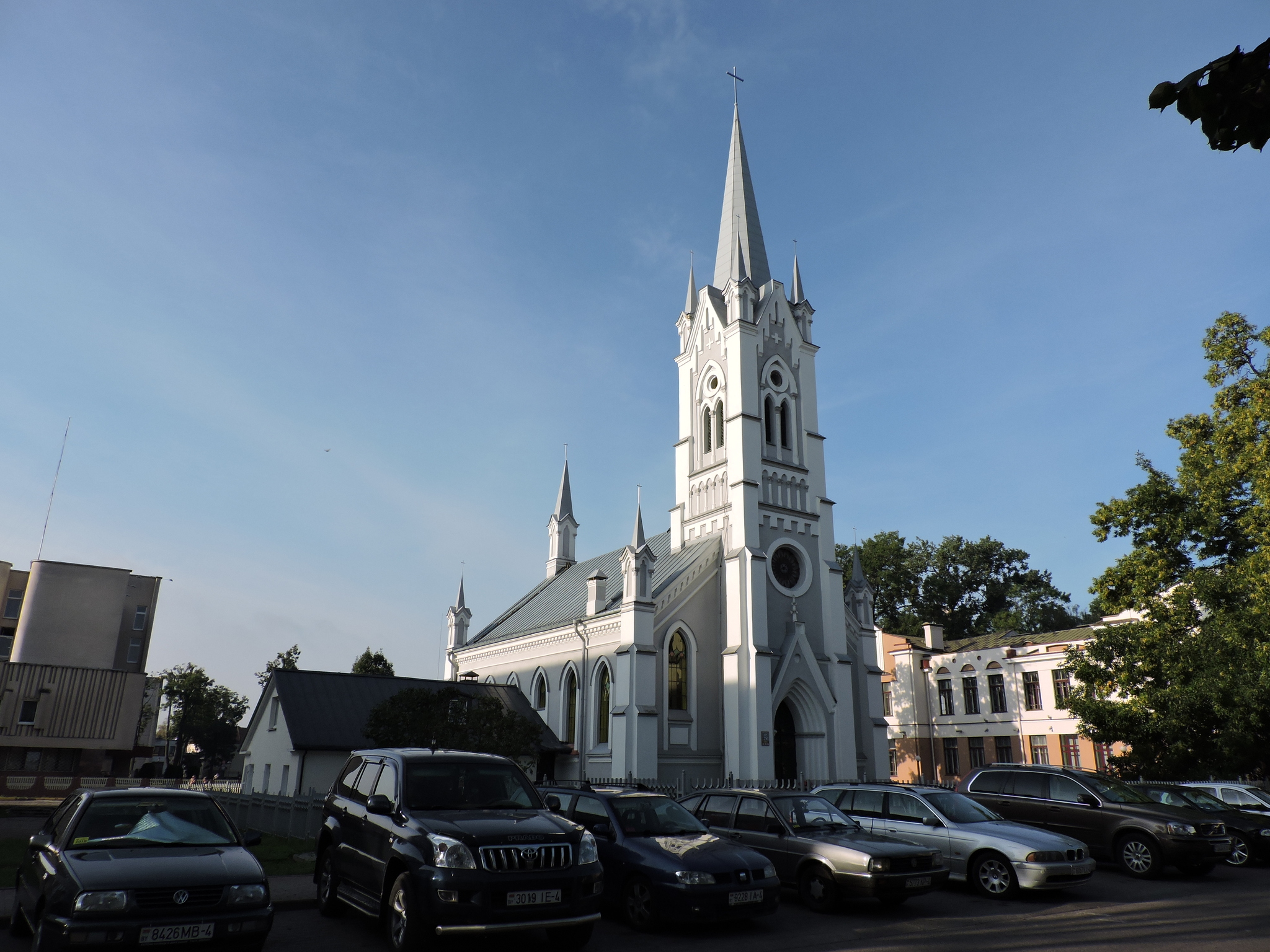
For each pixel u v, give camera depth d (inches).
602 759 1711.4
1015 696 2257.6
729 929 582.6
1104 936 554.6
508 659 2148.1
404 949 463.2
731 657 1676.9
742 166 2181.3
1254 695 1159.6
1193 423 1512.1
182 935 414.3
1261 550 1263.5
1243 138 214.1
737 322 1899.6
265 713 1717.5
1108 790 891.4
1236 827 930.1
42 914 437.1
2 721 2261.3
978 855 724.7
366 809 561.0
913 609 3447.3
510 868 470.0
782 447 1919.3
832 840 668.1
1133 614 2122.3
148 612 3339.1
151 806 508.4
